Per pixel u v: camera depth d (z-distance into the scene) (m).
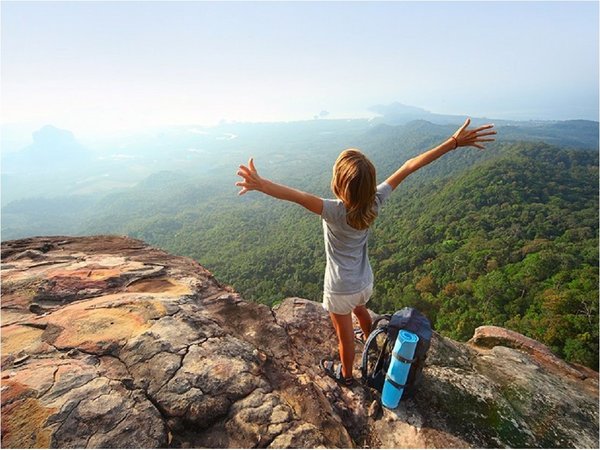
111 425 1.67
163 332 2.36
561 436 2.37
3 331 2.34
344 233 2.07
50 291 2.98
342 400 2.37
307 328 3.17
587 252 45.25
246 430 1.79
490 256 51.25
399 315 2.39
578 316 28.38
